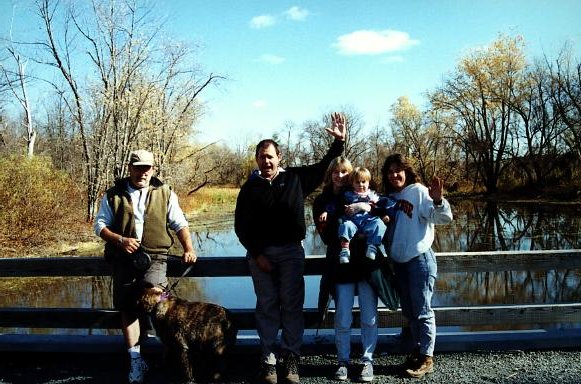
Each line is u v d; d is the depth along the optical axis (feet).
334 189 13.16
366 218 12.41
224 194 142.20
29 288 35.68
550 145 133.69
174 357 13.50
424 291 12.37
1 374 13.30
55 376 13.14
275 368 12.42
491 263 13.84
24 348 14.23
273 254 12.36
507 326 21.01
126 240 12.18
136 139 73.36
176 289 32.63
